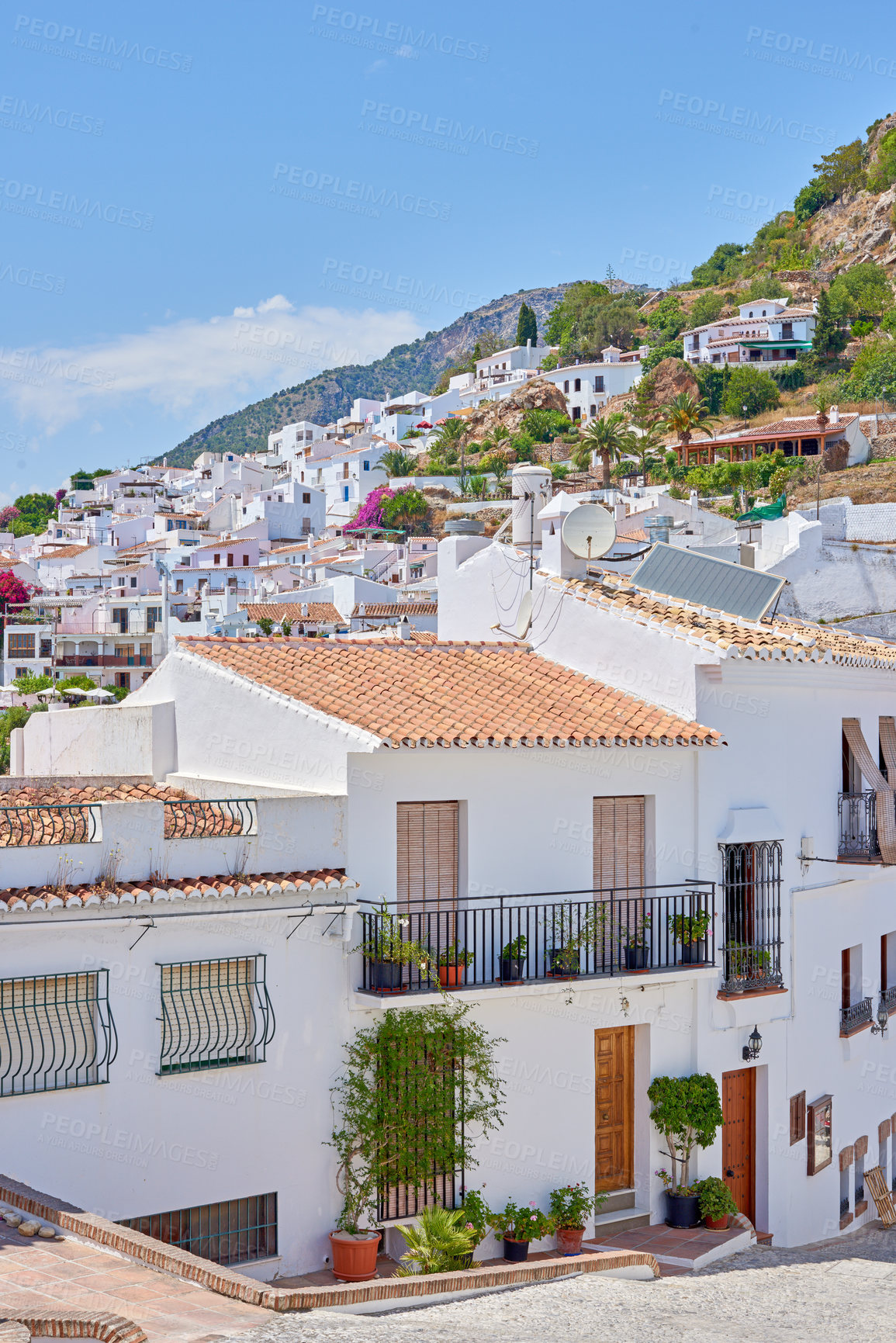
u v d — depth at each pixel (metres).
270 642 21.50
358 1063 16.38
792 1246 21.05
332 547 125.81
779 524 35.78
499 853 18.12
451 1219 15.72
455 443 152.75
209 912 15.18
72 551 136.38
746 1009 20.06
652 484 114.81
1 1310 9.64
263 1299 11.34
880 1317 14.71
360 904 16.61
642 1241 18.42
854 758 23.64
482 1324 12.31
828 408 116.00
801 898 21.62
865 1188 24.25
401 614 85.56
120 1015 14.67
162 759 21.62
